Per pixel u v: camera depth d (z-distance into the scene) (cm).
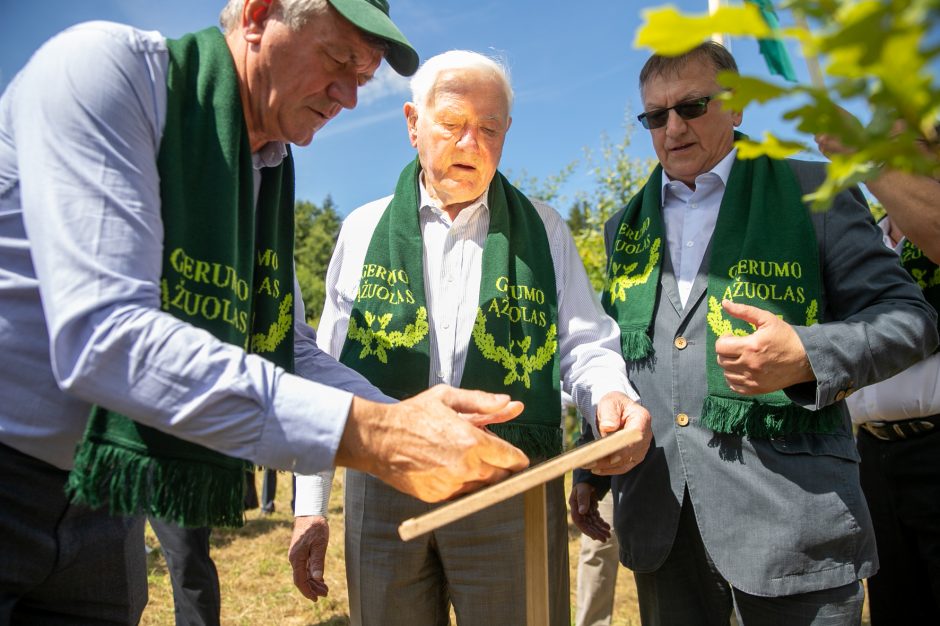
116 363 123
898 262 206
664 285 228
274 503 704
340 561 538
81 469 133
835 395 184
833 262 206
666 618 220
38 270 126
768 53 375
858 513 196
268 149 183
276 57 158
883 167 59
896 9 43
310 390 131
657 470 215
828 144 168
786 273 206
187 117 152
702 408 210
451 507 118
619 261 245
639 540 216
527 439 213
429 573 218
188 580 323
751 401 198
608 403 196
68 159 127
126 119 136
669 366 219
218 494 143
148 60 146
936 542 242
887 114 53
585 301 240
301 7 154
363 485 218
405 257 227
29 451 145
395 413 133
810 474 196
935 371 237
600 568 366
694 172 232
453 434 130
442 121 216
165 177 145
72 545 158
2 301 139
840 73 47
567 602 221
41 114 129
